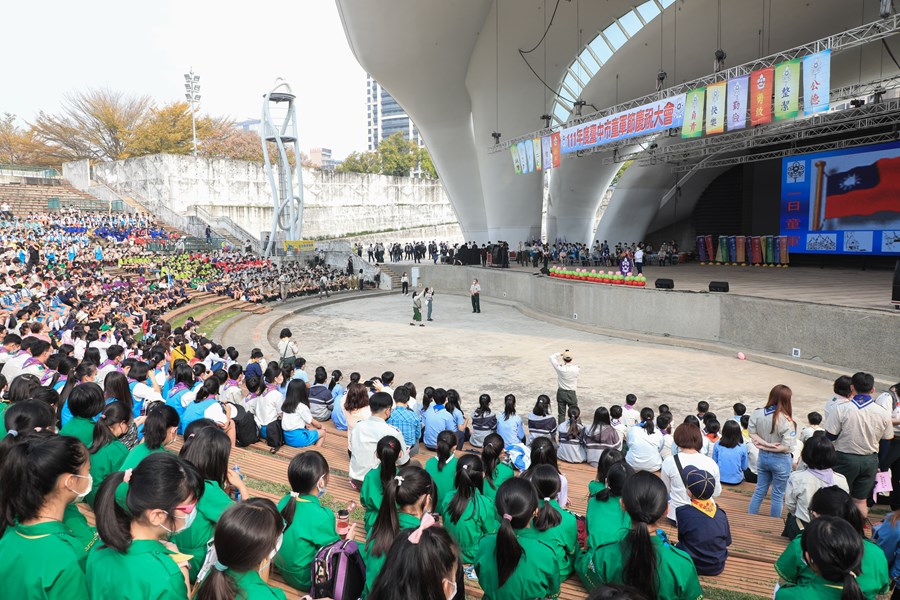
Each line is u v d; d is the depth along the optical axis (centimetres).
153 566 264
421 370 1642
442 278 3850
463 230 4578
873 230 2770
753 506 693
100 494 278
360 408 690
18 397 593
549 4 2878
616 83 3225
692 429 499
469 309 2967
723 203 4434
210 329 2192
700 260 3853
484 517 441
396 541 268
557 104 3669
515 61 3331
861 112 2625
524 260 3869
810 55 1559
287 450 844
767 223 4025
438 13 2994
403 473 382
